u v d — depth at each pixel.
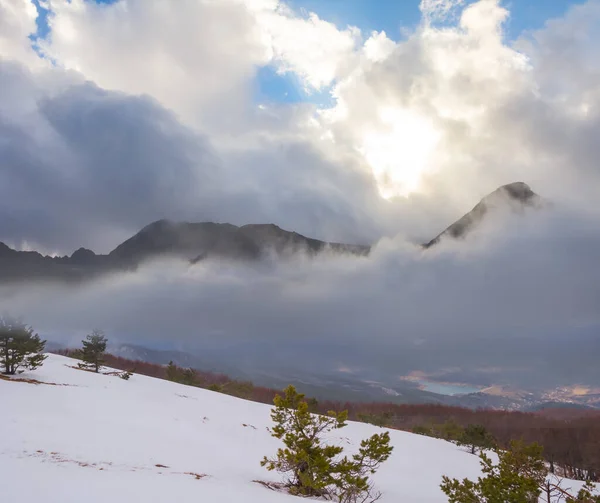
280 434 17.27
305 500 14.04
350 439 35.06
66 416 23.05
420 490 23.80
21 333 34.19
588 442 74.62
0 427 17.97
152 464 16.30
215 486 13.27
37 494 9.27
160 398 36.12
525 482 13.34
